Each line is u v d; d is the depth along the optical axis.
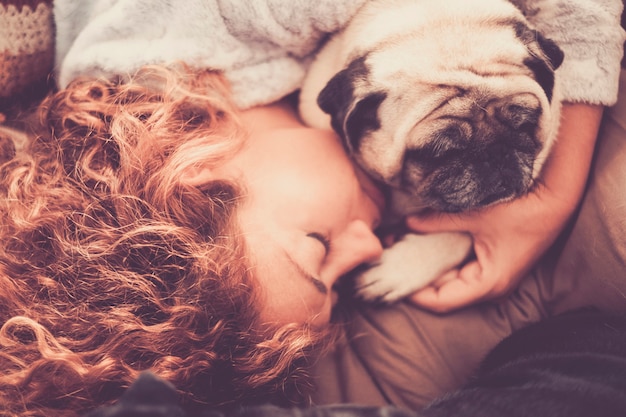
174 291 0.95
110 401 0.90
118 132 1.02
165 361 0.90
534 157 1.06
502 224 1.11
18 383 0.88
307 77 1.24
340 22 1.16
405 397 1.11
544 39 1.06
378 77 1.05
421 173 1.07
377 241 1.06
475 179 1.04
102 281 0.93
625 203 1.04
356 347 1.16
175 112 1.06
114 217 0.98
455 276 1.15
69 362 0.88
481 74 1.03
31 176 1.03
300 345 0.97
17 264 0.96
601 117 1.14
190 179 0.99
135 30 1.07
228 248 0.94
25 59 1.22
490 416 0.70
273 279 0.96
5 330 0.90
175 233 0.94
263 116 1.18
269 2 1.08
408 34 1.07
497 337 1.13
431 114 1.04
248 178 1.00
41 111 1.13
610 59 1.10
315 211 0.99
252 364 0.96
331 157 1.05
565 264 1.14
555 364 0.81
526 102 1.02
